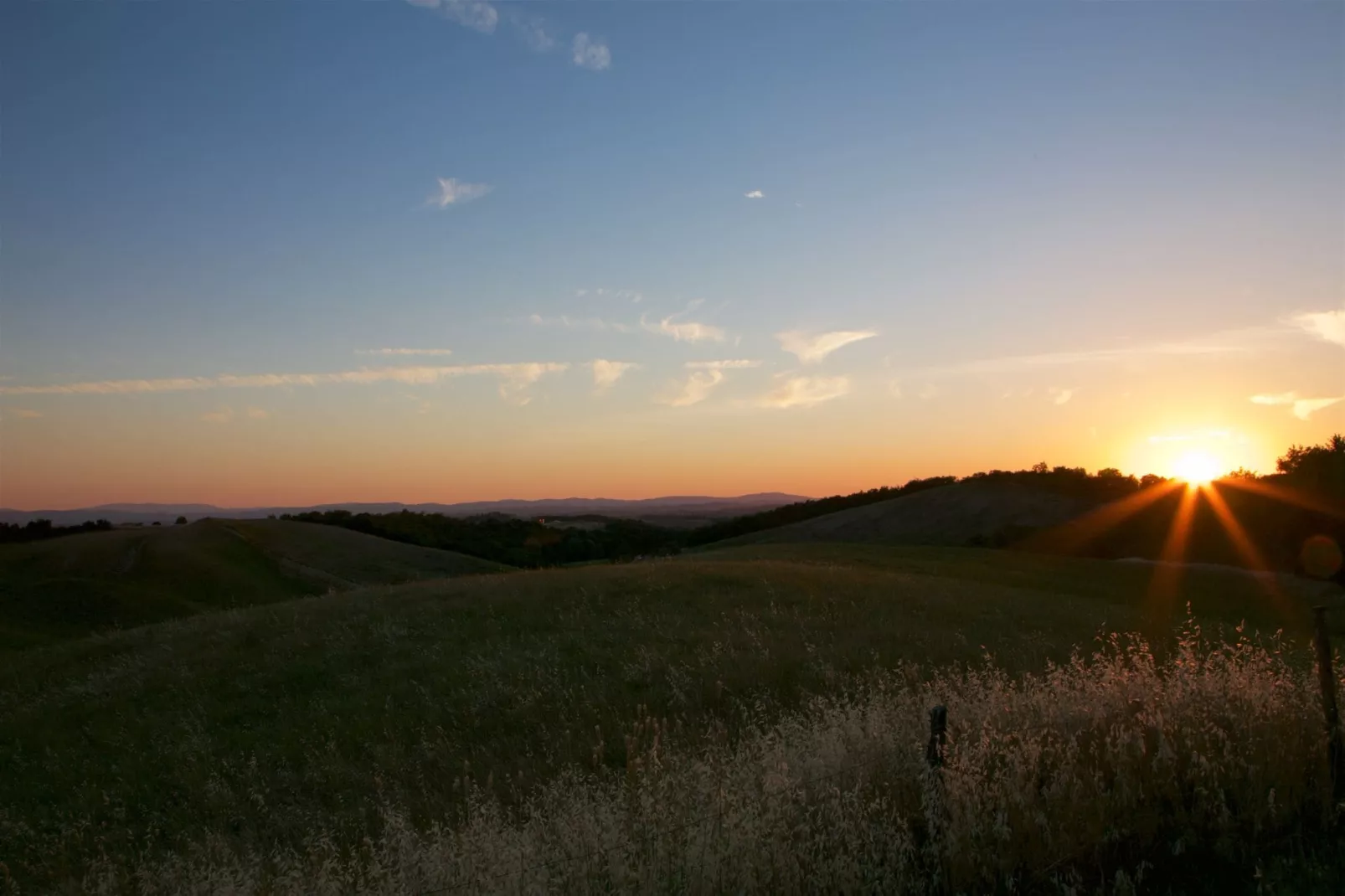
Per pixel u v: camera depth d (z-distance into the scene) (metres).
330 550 64.31
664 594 22.59
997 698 7.62
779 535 90.12
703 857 4.87
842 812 5.32
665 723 10.67
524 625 19.64
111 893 8.38
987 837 5.24
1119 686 7.81
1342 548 44.62
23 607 45.94
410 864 6.07
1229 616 29.36
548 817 6.65
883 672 13.64
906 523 84.00
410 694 15.12
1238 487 54.44
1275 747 6.31
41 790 12.52
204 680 17.39
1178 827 5.59
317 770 12.02
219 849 8.94
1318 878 4.84
